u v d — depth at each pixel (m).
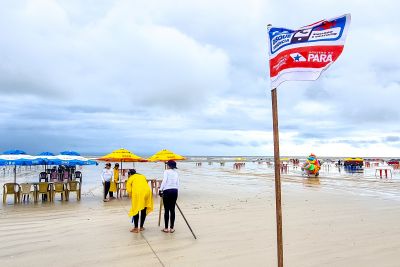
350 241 8.12
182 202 15.20
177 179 9.09
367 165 60.03
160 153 17.67
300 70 4.57
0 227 9.80
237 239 8.31
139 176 9.29
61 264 6.43
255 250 7.35
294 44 4.62
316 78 4.53
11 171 47.69
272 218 11.09
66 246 7.67
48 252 7.20
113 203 15.17
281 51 4.71
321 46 4.51
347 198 16.38
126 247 7.57
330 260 6.68
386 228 9.57
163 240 8.20
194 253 7.12
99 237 8.52
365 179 30.17
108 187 15.96
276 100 4.72
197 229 9.44
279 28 4.79
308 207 13.46
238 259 6.73
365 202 14.91
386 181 27.72
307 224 10.12
